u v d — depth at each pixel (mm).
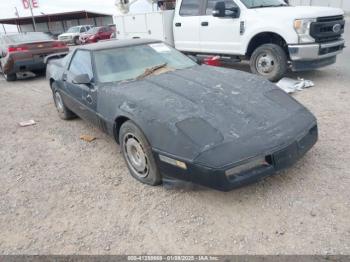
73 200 3219
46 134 5113
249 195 2980
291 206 2777
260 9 6730
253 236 2494
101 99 3779
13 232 2840
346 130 4152
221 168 2545
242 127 2811
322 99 5531
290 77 7184
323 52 6203
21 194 3426
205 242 2490
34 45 9375
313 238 2410
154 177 3152
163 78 3770
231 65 9219
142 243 2547
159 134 2889
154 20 8719
